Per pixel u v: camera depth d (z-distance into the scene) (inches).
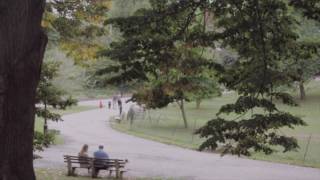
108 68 474.3
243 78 494.3
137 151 1173.1
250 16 457.7
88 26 663.8
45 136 679.1
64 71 3070.9
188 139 1444.4
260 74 469.7
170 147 1268.5
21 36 199.0
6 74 197.2
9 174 199.9
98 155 808.3
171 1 489.7
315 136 1418.6
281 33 470.0
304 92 2406.5
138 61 468.8
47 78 706.8
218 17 486.3
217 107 2439.7
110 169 834.2
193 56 490.3
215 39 477.7
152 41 464.8
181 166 967.0
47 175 775.1
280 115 466.9
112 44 476.1
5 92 196.4
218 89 1606.8
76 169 884.6
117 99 2738.7
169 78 521.7
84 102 2979.8
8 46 197.5
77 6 647.1
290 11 502.3
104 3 658.8
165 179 820.0
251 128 461.7
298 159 1074.1
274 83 486.9
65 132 1541.6
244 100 473.4
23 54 199.6
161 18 466.3
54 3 641.0
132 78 474.3
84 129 1656.0
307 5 450.6
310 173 915.4
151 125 1819.6
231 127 471.5
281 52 490.3
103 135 1499.8
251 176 871.1
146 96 501.7
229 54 767.1
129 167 935.7
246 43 481.7
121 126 1769.2
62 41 660.1
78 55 662.5
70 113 2311.8
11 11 197.9
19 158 201.9
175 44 502.0
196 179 826.8
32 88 204.7
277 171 933.8
